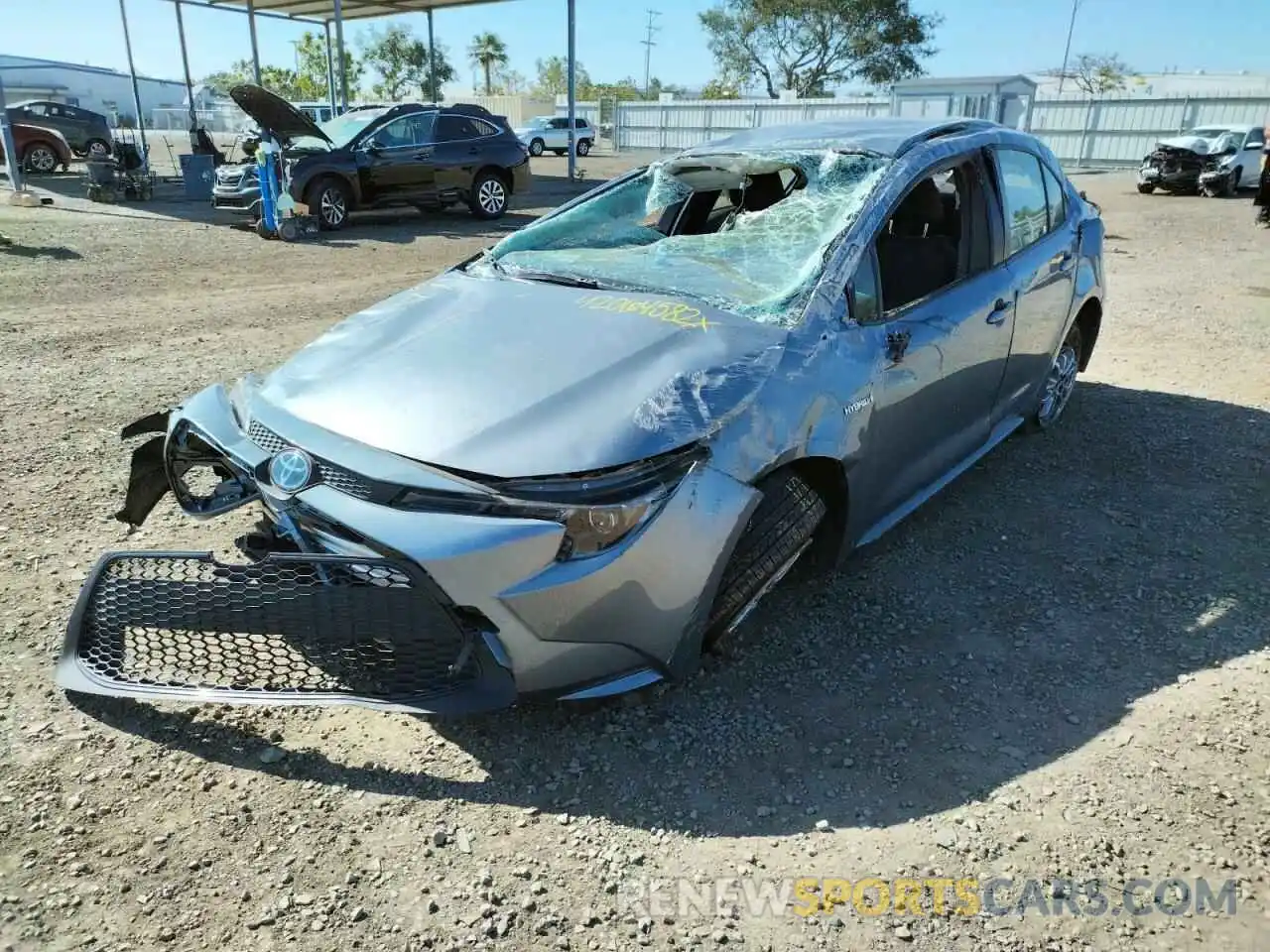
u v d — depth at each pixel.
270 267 10.40
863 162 3.54
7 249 10.49
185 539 3.72
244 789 2.44
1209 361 6.77
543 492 2.34
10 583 3.37
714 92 60.78
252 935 2.02
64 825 2.29
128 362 6.24
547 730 2.69
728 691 2.88
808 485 2.98
